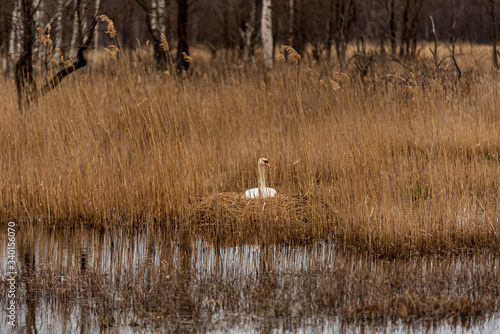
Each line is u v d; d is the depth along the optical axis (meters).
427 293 11.02
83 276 12.27
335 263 12.91
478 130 19.38
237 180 18.22
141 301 10.97
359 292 11.09
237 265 13.08
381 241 13.82
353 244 14.18
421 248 13.78
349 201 14.71
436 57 26.98
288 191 17.08
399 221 13.84
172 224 15.88
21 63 21.31
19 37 23.27
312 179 15.73
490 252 13.55
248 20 47.09
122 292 11.36
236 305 10.81
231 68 29.86
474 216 14.16
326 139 17.91
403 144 17.69
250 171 18.86
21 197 17.00
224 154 18.97
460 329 9.91
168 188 16.05
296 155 17.92
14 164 17.75
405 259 13.24
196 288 11.51
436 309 10.48
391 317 10.28
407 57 32.91
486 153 18.97
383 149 16.22
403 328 9.95
